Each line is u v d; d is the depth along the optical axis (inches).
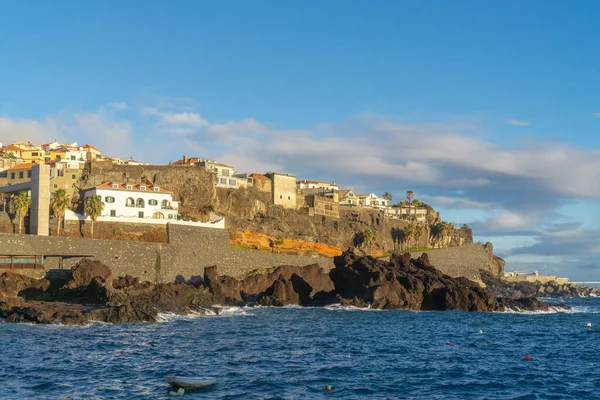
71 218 6077.8
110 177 7293.3
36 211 5767.7
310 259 7076.8
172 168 7618.1
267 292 6038.4
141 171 7495.1
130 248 5664.4
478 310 6028.5
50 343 3228.3
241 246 7357.3
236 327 4124.0
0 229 5871.1
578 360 3078.2
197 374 2571.4
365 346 3420.3
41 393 2226.9
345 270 6181.1
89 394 2223.2
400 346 3452.3
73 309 4402.1
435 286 6210.6
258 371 2652.6
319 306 5841.5
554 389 2415.1
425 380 2536.9
